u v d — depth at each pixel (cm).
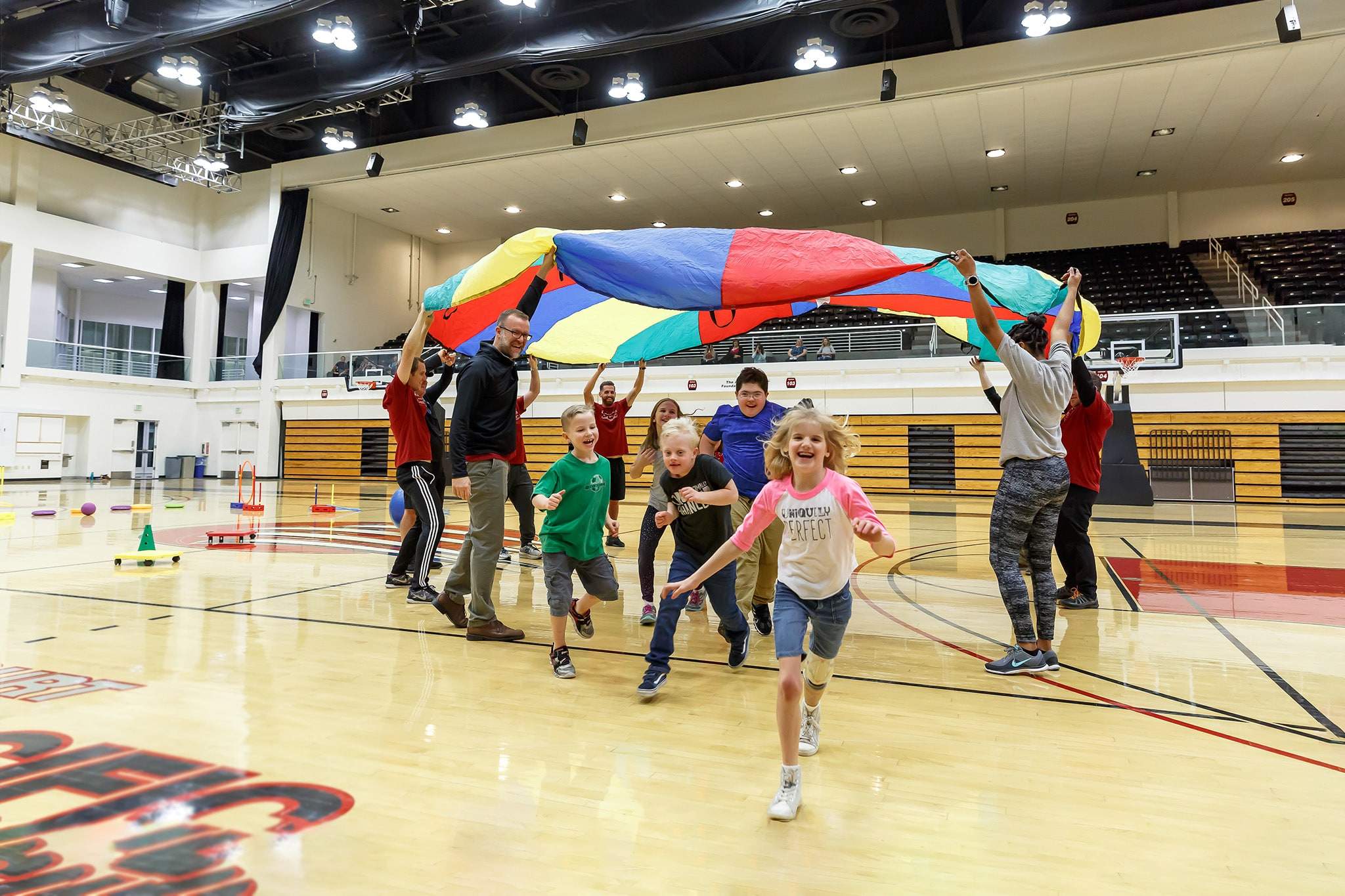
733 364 1616
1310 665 338
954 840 182
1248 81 1299
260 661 336
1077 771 224
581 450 332
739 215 2083
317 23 1216
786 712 196
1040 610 331
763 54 1449
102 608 441
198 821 188
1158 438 1355
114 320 2277
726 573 318
